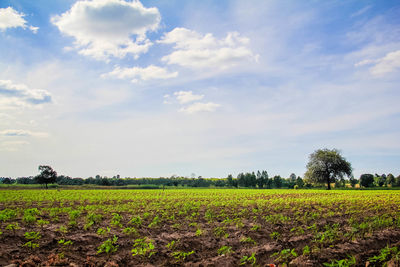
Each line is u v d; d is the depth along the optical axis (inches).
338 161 3240.7
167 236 509.0
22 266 336.8
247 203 1022.4
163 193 1911.9
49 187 3326.8
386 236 490.3
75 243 449.1
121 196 1493.6
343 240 474.3
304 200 1151.0
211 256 413.1
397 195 1584.6
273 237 512.1
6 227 486.0
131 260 388.8
